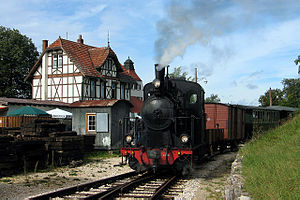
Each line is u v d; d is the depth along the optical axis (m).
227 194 6.29
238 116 20.22
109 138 18.22
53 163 12.05
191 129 9.70
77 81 27.83
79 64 27.98
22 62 37.34
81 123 19.08
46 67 29.59
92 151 17.80
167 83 10.30
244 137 21.67
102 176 10.29
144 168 9.89
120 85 33.31
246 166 8.12
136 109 38.25
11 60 37.16
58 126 13.79
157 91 9.97
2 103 19.70
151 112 10.02
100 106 18.47
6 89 36.03
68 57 28.11
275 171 6.63
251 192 5.92
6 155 10.43
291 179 5.90
